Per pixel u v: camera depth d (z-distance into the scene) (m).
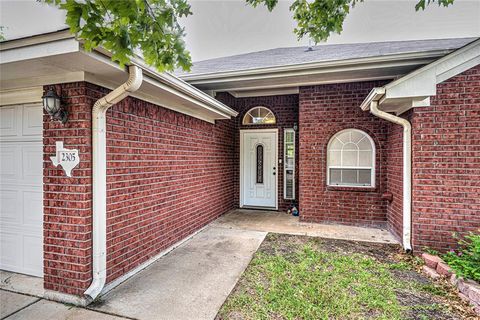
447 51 4.08
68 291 2.73
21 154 3.15
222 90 5.99
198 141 5.34
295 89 6.71
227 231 5.29
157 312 2.56
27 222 3.16
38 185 3.09
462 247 3.62
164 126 4.10
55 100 2.59
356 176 5.70
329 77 5.14
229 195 7.20
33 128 3.08
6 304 2.66
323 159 5.80
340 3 2.97
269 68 4.98
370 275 3.29
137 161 3.45
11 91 3.05
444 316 2.47
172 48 2.12
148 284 3.10
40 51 2.21
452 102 3.66
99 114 2.73
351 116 5.64
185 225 4.75
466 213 3.65
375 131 5.50
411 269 3.48
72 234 2.70
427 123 3.77
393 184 4.98
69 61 2.33
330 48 6.68
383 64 4.47
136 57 2.60
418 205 3.84
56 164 2.75
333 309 2.57
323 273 3.35
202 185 5.51
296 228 5.47
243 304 2.67
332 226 5.62
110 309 2.60
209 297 2.82
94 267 2.74
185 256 3.98
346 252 4.11
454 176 3.69
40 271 3.12
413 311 2.55
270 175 7.33
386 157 5.43
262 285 3.06
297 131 6.98
